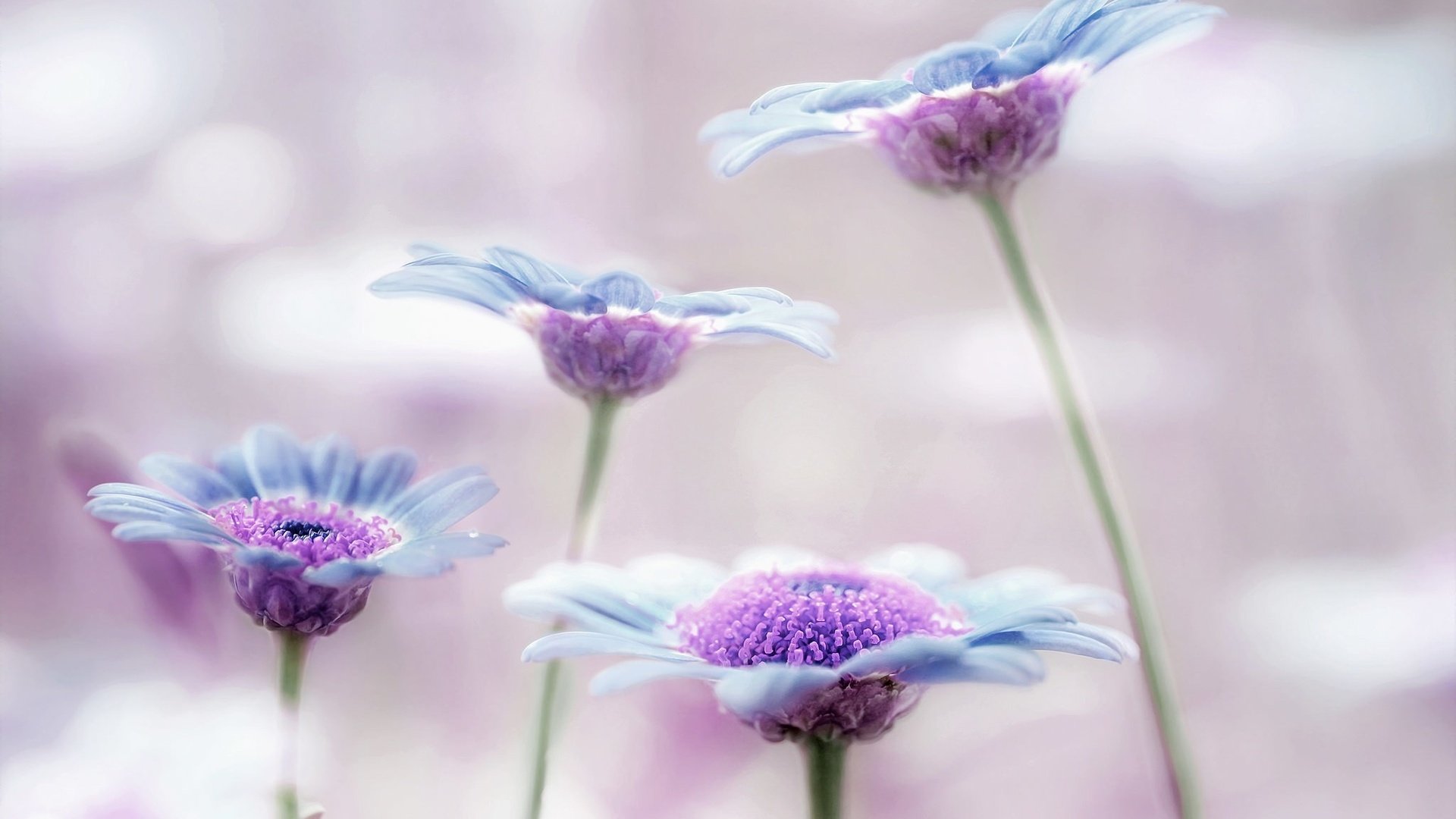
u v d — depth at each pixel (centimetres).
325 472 32
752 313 32
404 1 48
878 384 49
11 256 44
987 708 39
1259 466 46
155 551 35
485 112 48
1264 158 40
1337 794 40
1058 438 47
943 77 32
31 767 33
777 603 31
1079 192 47
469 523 41
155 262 46
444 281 31
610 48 49
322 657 38
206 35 46
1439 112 39
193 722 34
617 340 32
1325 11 42
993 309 48
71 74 44
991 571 47
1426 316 45
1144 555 46
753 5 49
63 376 45
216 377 45
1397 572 36
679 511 49
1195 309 47
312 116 48
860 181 49
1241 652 44
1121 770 39
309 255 45
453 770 38
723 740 37
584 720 37
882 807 37
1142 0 31
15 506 42
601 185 49
